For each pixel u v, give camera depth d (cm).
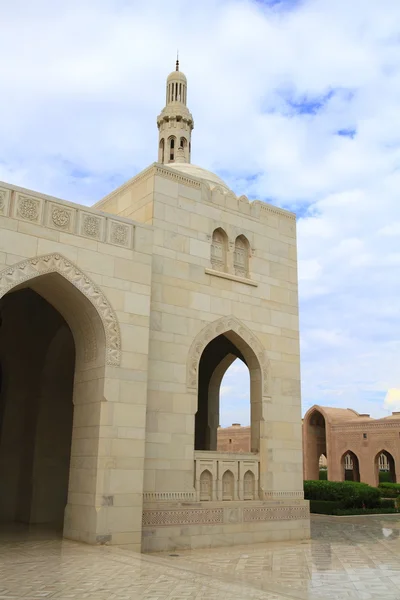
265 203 1797
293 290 1802
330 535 1683
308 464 4294
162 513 1333
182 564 1038
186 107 2347
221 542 1416
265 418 1609
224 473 1501
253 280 1691
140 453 1284
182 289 1516
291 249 1836
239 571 1062
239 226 1706
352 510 2411
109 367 1281
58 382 1762
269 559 1215
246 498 1530
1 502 1689
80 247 1295
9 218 1201
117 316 1320
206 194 1644
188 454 1421
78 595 755
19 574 889
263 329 1680
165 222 1525
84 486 1253
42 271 1227
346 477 4825
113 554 1079
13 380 1775
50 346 1720
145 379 1333
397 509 2561
